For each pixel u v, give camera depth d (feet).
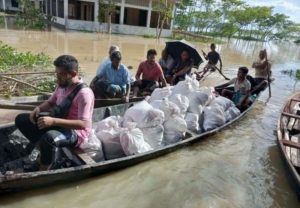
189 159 15.17
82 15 79.92
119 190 12.09
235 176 14.30
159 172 13.62
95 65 35.60
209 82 35.06
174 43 27.96
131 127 13.79
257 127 21.29
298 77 45.11
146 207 11.32
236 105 22.82
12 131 12.59
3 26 65.51
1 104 14.33
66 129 11.32
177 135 15.67
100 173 12.17
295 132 19.95
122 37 74.13
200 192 12.64
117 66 19.66
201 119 18.24
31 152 12.26
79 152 12.02
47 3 92.07
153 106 16.26
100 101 18.69
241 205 12.08
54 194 11.25
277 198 12.87
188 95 18.13
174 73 27.17
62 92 11.37
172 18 90.79
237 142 18.21
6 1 108.06
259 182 14.02
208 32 158.40
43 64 28.71
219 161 15.51
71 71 10.66
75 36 64.08
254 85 27.58
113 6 76.13
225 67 48.39
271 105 28.02
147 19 87.35
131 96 21.88
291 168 13.28
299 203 12.66
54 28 75.72
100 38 65.72
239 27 178.91
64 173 10.86
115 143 13.35
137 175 13.20
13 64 26.50
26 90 21.17
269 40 236.22
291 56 94.17
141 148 13.46
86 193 11.65
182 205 11.68
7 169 11.56
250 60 62.44
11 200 10.48
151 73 22.91
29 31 62.90
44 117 10.25
